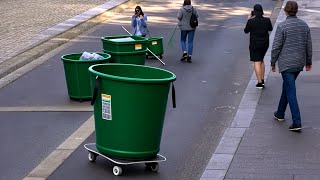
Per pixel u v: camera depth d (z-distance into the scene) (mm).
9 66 14914
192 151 8602
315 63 14375
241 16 24469
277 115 9828
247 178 7293
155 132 7516
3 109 11289
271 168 7629
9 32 20047
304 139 8852
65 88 13016
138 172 7711
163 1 29719
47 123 10250
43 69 15094
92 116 10672
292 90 9242
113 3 28234
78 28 21250
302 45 9227
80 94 11719
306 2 27297
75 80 11664
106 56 12000
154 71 7887
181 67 14828
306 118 9914
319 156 8094
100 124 7559
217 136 9328
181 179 7492
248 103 11070
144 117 7352
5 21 22500
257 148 8461
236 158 8062
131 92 7219
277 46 9258
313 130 9273
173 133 9500
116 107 7312
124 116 7320
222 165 7797
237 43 18203
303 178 7250
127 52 12977
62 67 15312
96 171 7750
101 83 7363
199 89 12500
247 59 15703
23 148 8859
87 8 26438
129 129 7363
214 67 14789
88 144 8203
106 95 7340
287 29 9188
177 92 12234
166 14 25203
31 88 13094
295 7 9297
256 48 12094
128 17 24562
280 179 7234
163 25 22109
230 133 9227
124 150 7449
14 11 25359
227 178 7309
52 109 11211
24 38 18953
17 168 7992
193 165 8008
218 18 23906
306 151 8305
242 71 14242
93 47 17922
